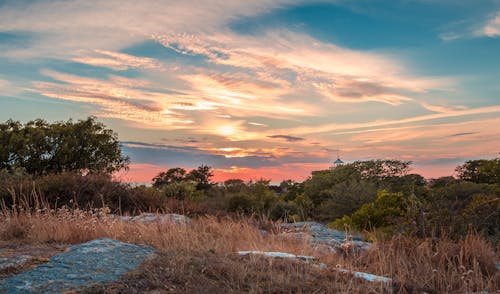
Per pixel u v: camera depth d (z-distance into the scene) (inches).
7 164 981.8
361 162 1288.1
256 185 1004.6
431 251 304.2
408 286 224.8
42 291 168.4
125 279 184.1
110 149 1097.4
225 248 261.6
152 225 322.7
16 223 298.7
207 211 553.0
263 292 188.5
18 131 1027.3
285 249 299.7
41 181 517.3
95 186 538.6
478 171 1154.0
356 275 230.5
